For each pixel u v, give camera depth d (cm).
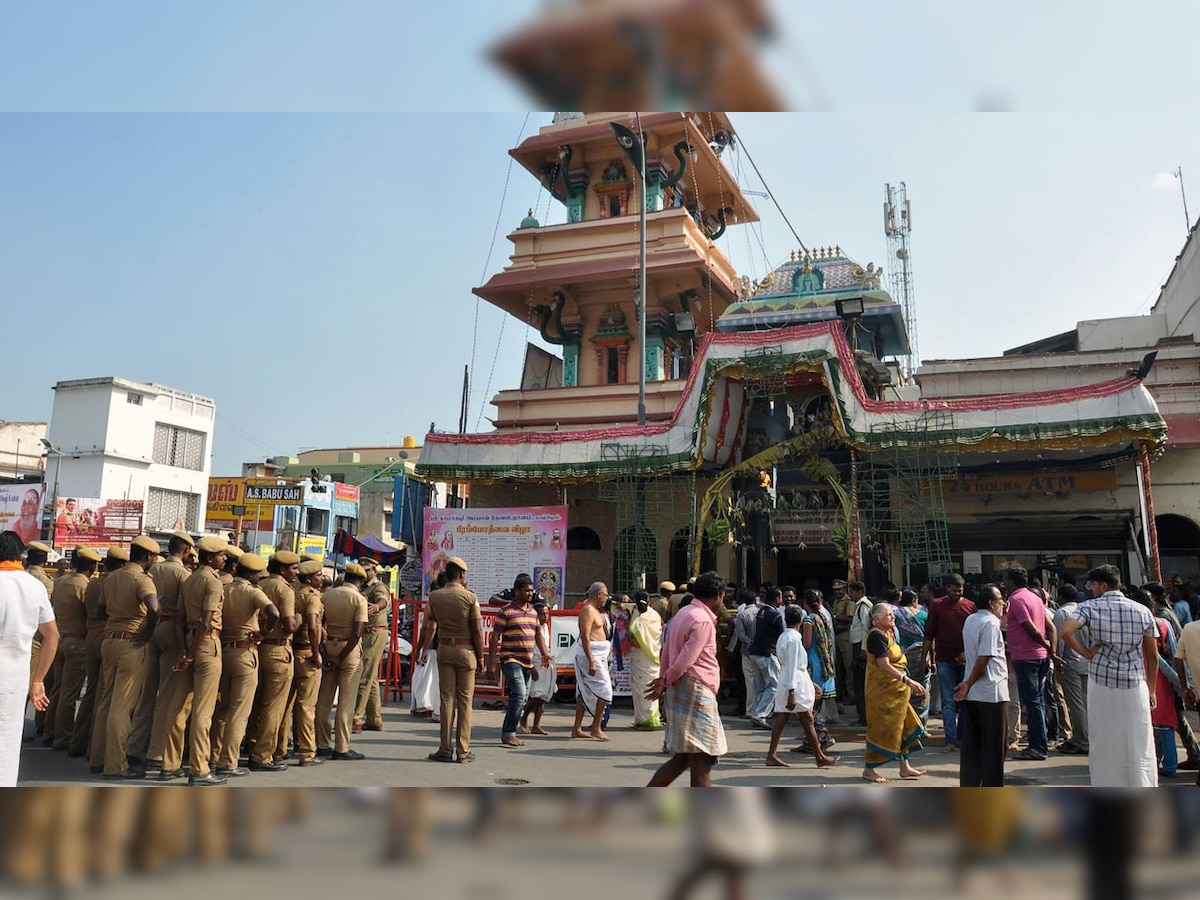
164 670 854
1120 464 1844
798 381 1847
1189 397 2005
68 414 4212
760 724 1304
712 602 706
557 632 1555
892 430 1677
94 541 3778
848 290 2445
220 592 824
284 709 916
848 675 1445
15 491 3844
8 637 580
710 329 3042
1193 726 1289
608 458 1931
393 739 1120
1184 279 2573
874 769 947
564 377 2953
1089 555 1905
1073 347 3111
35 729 1158
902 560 1906
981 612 815
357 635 978
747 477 1973
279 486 4550
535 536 1747
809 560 2353
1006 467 1906
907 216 4359
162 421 4388
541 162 3108
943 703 1119
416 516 2356
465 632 982
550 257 2945
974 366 2305
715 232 3522
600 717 1162
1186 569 1861
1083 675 1078
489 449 2017
